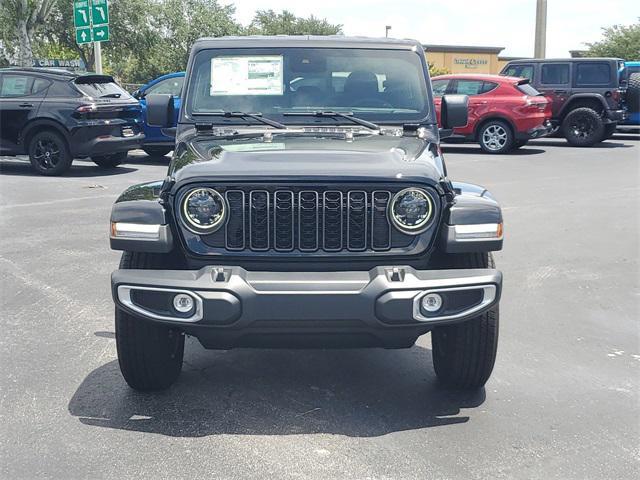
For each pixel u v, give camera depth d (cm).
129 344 411
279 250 385
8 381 455
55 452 368
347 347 391
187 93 504
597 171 1471
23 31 2516
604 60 1934
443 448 375
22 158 1659
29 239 846
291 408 422
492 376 472
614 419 411
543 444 381
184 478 343
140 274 375
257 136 468
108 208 1041
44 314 584
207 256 385
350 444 378
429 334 557
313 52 509
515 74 2009
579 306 624
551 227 936
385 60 513
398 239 388
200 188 381
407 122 496
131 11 3812
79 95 1346
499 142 1788
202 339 386
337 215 384
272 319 363
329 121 493
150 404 425
